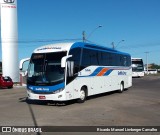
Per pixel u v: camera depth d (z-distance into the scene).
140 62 61.12
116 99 20.44
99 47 21.41
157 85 36.22
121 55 26.09
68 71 16.94
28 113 14.30
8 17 43.69
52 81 16.69
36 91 17.09
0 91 29.59
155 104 17.62
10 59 43.75
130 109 15.48
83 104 17.75
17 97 22.52
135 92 26.17
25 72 19.36
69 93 17.02
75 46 17.84
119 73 25.41
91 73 19.88
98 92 21.06
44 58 17.23
